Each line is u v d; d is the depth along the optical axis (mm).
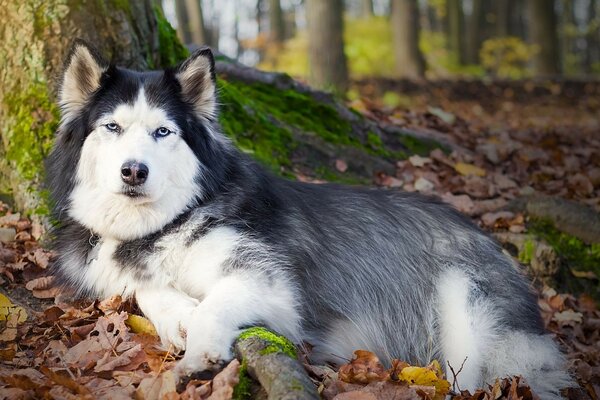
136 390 3074
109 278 3803
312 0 13625
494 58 28312
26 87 4875
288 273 3721
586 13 42281
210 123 3916
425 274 4176
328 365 3859
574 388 4262
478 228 4430
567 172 7664
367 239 4137
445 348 4066
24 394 2992
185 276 3707
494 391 3654
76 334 3611
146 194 3533
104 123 3625
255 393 2986
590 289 5770
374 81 18344
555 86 18203
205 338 3229
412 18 20719
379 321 4098
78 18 4910
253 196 3904
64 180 3850
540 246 5637
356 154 6578
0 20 4867
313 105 6859
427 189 6355
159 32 6000
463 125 9148
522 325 4102
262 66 23641
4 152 4875
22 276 4195
